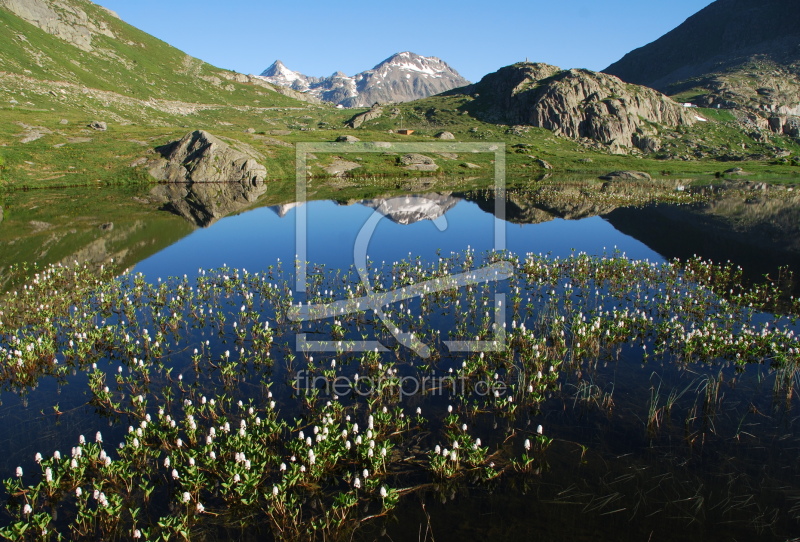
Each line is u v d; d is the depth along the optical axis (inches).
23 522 309.0
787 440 390.9
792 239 1186.0
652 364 536.4
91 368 533.3
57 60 4960.6
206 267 967.0
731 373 510.6
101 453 343.0
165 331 637.9
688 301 722.2
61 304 708.0
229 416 435.2
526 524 309.3
